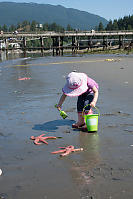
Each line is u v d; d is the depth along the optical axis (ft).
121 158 10.41
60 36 166.50
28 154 11.25
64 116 15.26
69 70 52.42
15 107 20.63
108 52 154.92
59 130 14.75
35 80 37.86
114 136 13.26
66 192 7.98
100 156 10.73
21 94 26.50
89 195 7.75
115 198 7.52
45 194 7.93
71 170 9.50
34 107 20.47
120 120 16.06
